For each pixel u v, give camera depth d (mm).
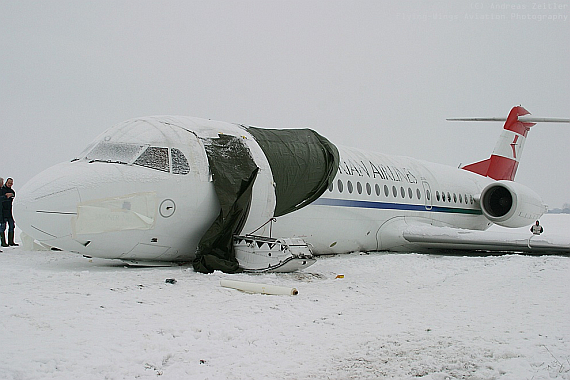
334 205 12688
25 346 4715
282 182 10953
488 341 5316
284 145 11438
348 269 10586
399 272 10336
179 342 5094
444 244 14141
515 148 23188
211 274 8961
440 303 7242
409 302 7305
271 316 6160
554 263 10727
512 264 10828
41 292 6984
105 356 4574
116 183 8992
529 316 6406
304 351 4980
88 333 5176
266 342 5207
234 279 8508
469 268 10727
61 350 4641
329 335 5512
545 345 5164
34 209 8547
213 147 10195
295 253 9062
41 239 8773
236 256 9758
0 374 4062
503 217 17016
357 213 13461
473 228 19406
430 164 18734
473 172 21875
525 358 4797
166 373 4340
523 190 17406
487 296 7773
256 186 10320
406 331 5699
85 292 7070
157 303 6613
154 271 9219
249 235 9977
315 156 11727
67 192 8648
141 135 9773
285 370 4477
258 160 10602
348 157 14242
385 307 6945
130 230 9086
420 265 11273
